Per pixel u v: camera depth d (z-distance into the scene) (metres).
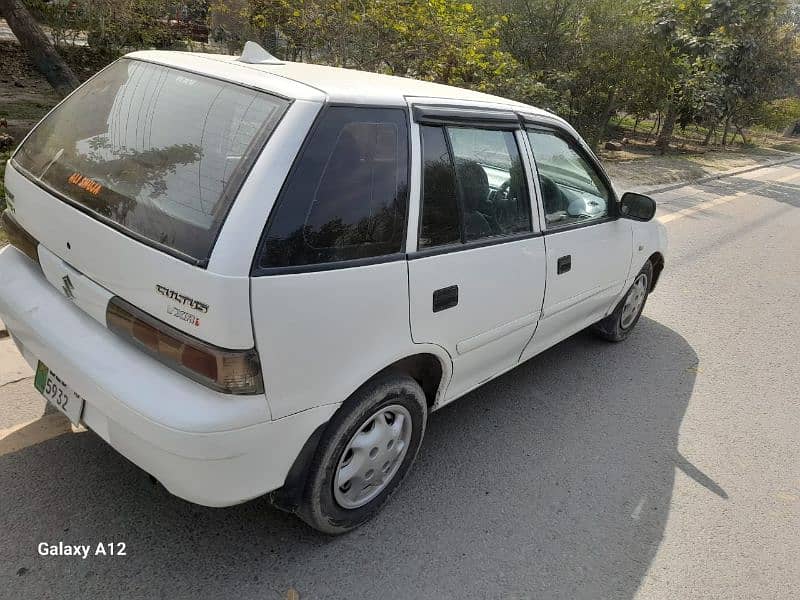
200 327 1.84
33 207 2.42
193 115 2.20
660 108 16.12
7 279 2.53
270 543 2.49
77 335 2.17
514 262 2.93
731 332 5.26
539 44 12.76
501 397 3.83
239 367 1.86
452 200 2.58
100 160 2.30
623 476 3.21
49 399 2.34
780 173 16.81
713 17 13.56
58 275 2.30
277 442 2.05
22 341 2.45
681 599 2.49
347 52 8.41
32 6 9.51
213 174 1.99
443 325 2.58
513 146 2.98
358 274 2.14
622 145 17.77
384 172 2.26
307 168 2.00
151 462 2.00
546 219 3.24
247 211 1.86
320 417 2.16
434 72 8.80
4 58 11.28
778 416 3.99
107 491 2.62
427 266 2.42
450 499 2.88
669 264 7.01
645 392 4.10
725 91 16.58
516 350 3.32
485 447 3.30
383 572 2.42
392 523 2.68
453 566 2.50
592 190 3.74
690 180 12.87
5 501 2.50
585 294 3.73
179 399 1.88
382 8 8.27
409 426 2.67
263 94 2.14
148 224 2.00
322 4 8.14
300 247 1.98
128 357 2.04
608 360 4.49
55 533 2.39
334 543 2.53
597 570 2.58
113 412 1.99
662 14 12.94
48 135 2.64
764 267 7.23
